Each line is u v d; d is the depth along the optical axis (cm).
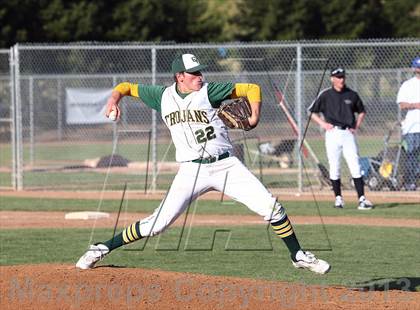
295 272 2366
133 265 2486
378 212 3675
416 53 8006
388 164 4459
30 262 2514
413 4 10644
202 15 11338
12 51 4547
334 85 3712
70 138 8181
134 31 10306
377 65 8050
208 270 2400
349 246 2823
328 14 10319
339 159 3772
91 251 2008
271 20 10362
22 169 4825
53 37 10100
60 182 5038
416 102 4084
